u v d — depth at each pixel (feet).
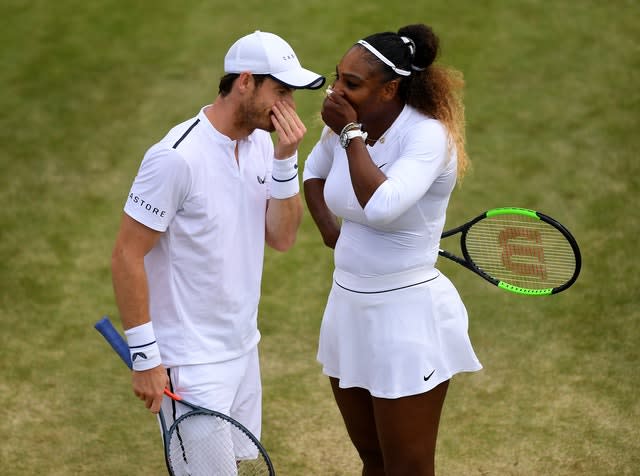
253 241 42.83
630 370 62.75
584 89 99.35
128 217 39.29
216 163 40.24
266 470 50.19
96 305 72.64
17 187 88.89
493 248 50.39
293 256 79.36
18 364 65.31
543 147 90.99
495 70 103.35
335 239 46.26
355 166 38.81
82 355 66.69
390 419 41.88
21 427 58.49
